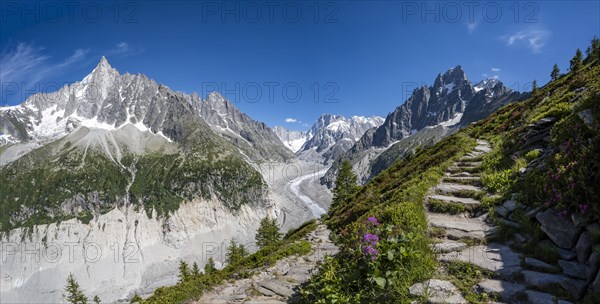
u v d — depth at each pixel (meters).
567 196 7.64
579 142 9.02
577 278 6.28
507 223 9.11
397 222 10.25
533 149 13.98
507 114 26.33
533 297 6.10
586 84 17.75
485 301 6.32
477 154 18.39
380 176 27.23
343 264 9.02
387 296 7.15
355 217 17.27
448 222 10.48
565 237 7.26
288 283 11.07
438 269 7.77
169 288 12.20
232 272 13.26
